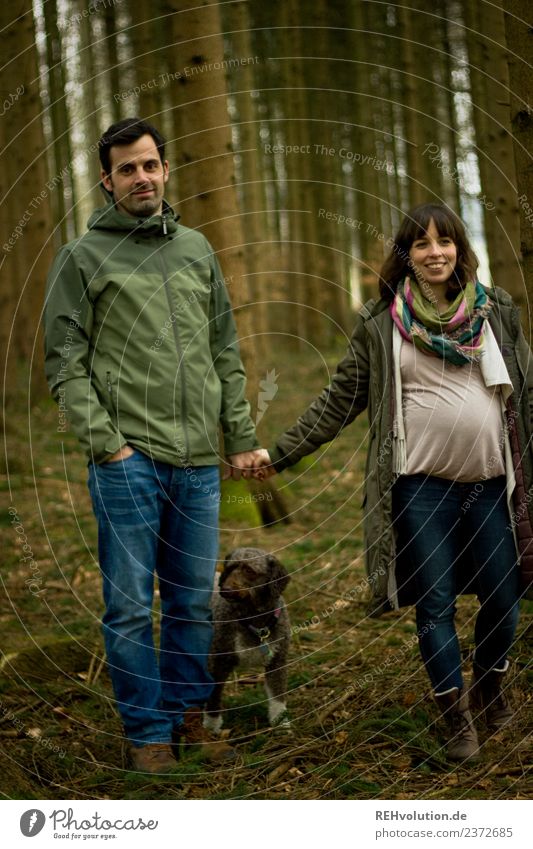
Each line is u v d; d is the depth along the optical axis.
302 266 15.98
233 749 3.11
